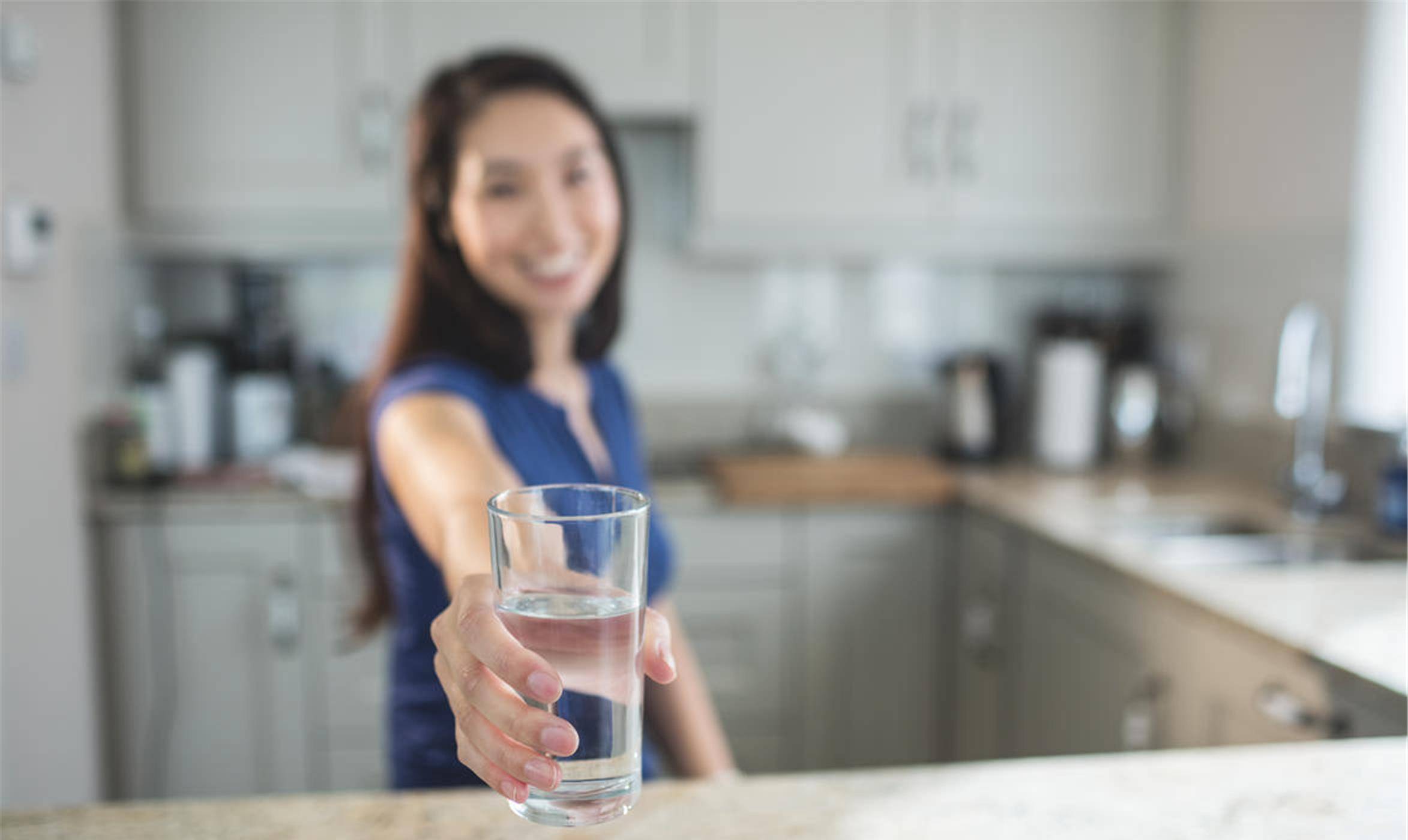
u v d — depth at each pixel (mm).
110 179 2391
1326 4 2197
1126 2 2656
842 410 3010
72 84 2203
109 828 624
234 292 2797
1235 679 1428
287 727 2352
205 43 2451
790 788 676
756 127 2580
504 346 1015
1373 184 2098
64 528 2164
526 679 448
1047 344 2832
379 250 2564
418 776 974
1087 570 1861
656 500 2416
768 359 2980
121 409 2420
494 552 479
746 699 2480
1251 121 2449
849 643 2488
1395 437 1987
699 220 2596
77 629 2209
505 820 636
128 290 2564
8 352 1934
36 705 2031
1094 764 708
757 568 2455
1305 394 2068
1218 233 2580
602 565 469
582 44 2510
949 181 2643
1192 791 663
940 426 3020
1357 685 1174
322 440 2746
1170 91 2691
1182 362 2764
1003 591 2244
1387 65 2061
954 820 627
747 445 2979
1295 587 1526
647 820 629
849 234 2637
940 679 2514
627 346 2943
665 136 2891
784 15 2562
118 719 2324
